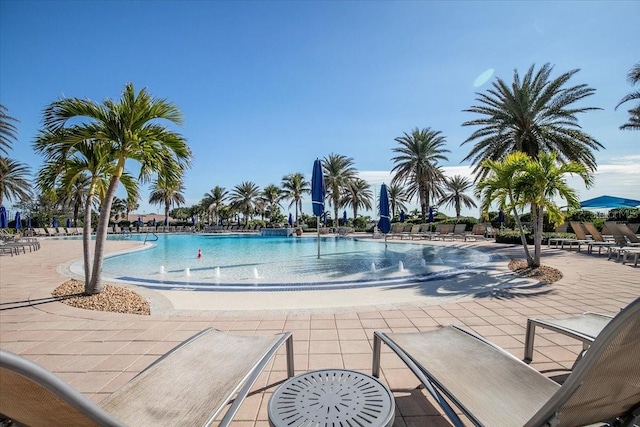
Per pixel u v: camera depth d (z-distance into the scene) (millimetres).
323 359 3242
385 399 1745
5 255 13609
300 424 1521
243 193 47625
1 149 23938
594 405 1305
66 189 6562
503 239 16766
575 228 13070
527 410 1600
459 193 43719
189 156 6168
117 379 2908
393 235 24031
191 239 26812
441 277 7793
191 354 2254
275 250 16250
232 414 1618
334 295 6148
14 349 3557
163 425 1538
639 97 17547
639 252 8938
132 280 8117
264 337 2572
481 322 4316
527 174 8266
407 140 27031
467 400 1683
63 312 4895
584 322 2748
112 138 5691
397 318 4523
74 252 14906
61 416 1149
